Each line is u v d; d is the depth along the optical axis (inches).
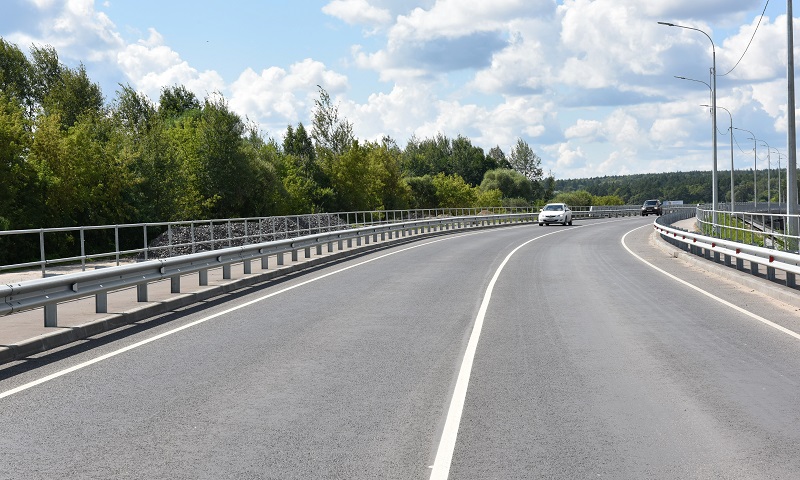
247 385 319.9
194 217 2297.0
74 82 2738.7
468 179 6752.0
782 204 4448.8
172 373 344.2
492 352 391.9
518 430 253.3
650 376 334.6
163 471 214.7
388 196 3865.7
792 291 603.2
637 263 995.9
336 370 349.1
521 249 1295.5
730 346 406.3
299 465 219.3
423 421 264.4
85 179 1833.2
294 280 786.2
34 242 1660.9
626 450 231.5
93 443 241.1
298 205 2928.2
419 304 588.1
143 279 542.3
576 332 454.0
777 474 209.5
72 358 380.5
